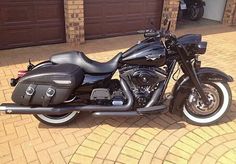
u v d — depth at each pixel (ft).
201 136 12.52
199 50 11.76
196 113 13.23
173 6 32.32
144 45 12.03
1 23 23.72
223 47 27.35
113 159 11.00
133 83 12.34
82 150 11.51
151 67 12.28
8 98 15.64
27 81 11.53
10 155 11.16
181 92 12.62
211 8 42.70
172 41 11.97
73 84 11.41
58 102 11.76
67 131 12.81
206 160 10.98
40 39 26.11
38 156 11.14
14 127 13.03
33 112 11.94
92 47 26.14
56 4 25.64
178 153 11.37
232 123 13.58
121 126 13.21
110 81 12.82
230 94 12.81
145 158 11.07
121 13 30.09
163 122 13.57
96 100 12.36
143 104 12.48
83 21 26.25
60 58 12.53
